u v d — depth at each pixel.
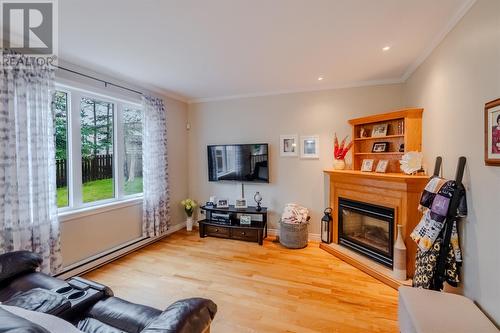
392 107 3.47
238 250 3.54
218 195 4.57
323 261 3.16
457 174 1.84
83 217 2.90
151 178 3.75
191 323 1.08
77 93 2.94
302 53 2.60
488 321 1.46
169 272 2.86
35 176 2.33
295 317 2.04
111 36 2.21
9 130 2.16
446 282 2.06
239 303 2.24
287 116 4.04
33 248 2.33
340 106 3.73
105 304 1.49
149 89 3.84
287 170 4.07
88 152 3.09
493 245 1.49
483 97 1.59
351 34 2.21
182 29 2.10
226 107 4.43
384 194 2.79
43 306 1.30
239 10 1.83
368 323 1.97
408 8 1.82
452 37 2.03
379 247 2.95
